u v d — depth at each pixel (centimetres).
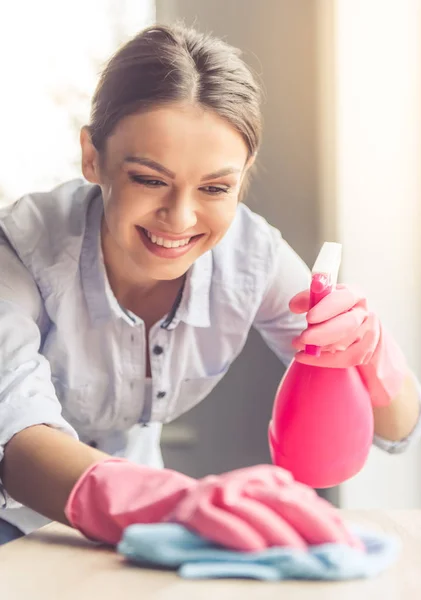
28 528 108
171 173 84
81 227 105
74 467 73
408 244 154
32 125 165
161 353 110
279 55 156
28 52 163
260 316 120
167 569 60
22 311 97
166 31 91
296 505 61
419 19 151
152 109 83
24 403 82
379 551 62
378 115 153
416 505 159
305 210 158
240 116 85
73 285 104
